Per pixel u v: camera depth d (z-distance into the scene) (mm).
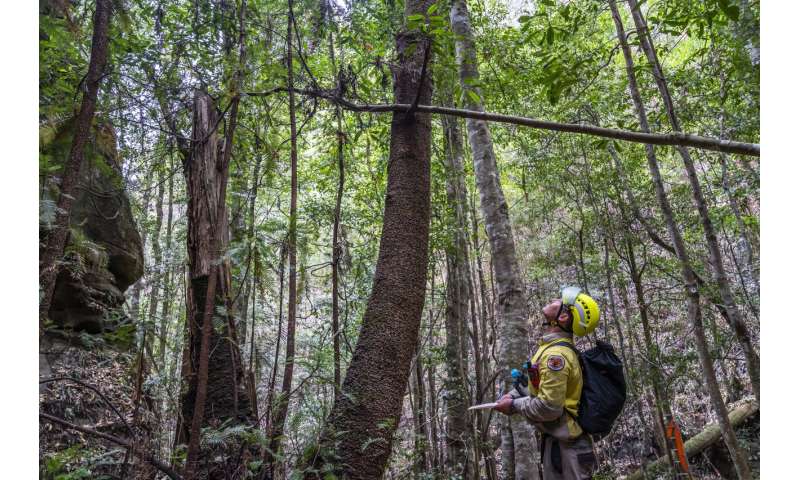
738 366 7824
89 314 4906
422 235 3867
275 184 5043
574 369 2629
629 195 6203
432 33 3334
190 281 3551
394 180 3967
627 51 4160
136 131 3775
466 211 6176
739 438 6402
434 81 4207
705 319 6789
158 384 3154
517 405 2711
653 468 6395
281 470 3219
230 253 2947
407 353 3561
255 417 3410
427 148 4094
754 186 5488
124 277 5895
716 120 5387
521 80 6105
